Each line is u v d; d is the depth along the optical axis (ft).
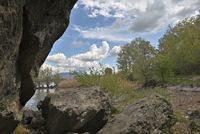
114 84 85.76
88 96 49.26
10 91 38.19
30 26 38.78
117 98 85.81
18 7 34.06
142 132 45.16
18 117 40.29
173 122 53.36
